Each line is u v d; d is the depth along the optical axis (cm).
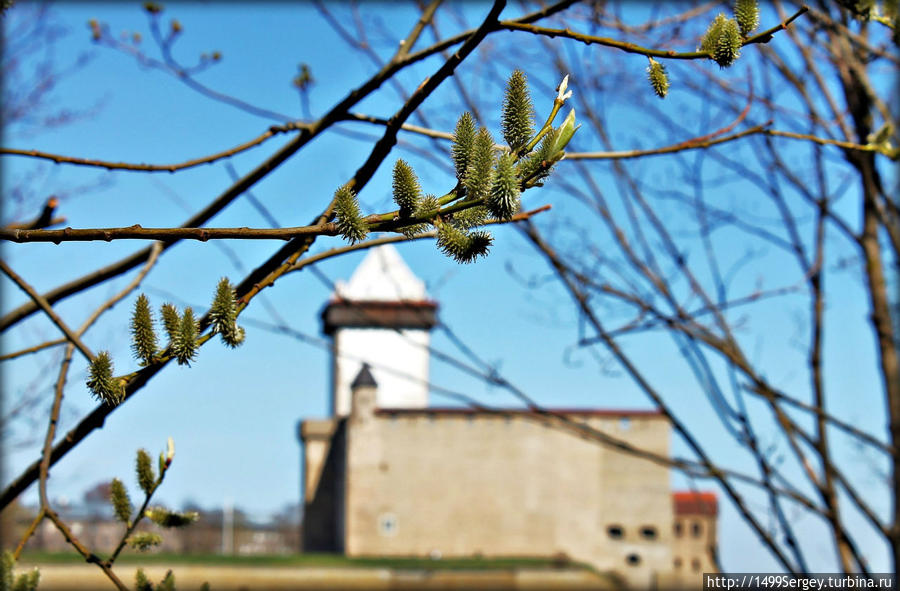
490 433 7325
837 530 673
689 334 698
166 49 673
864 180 715
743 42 334
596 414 7356
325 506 7744
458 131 283
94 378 310
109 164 462
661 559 7144
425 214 281
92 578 4688
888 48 722
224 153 477
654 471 7244
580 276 724
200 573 5603
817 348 738
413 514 7206
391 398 7594
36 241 277
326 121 455
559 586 6744
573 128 280
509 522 7225
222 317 313
